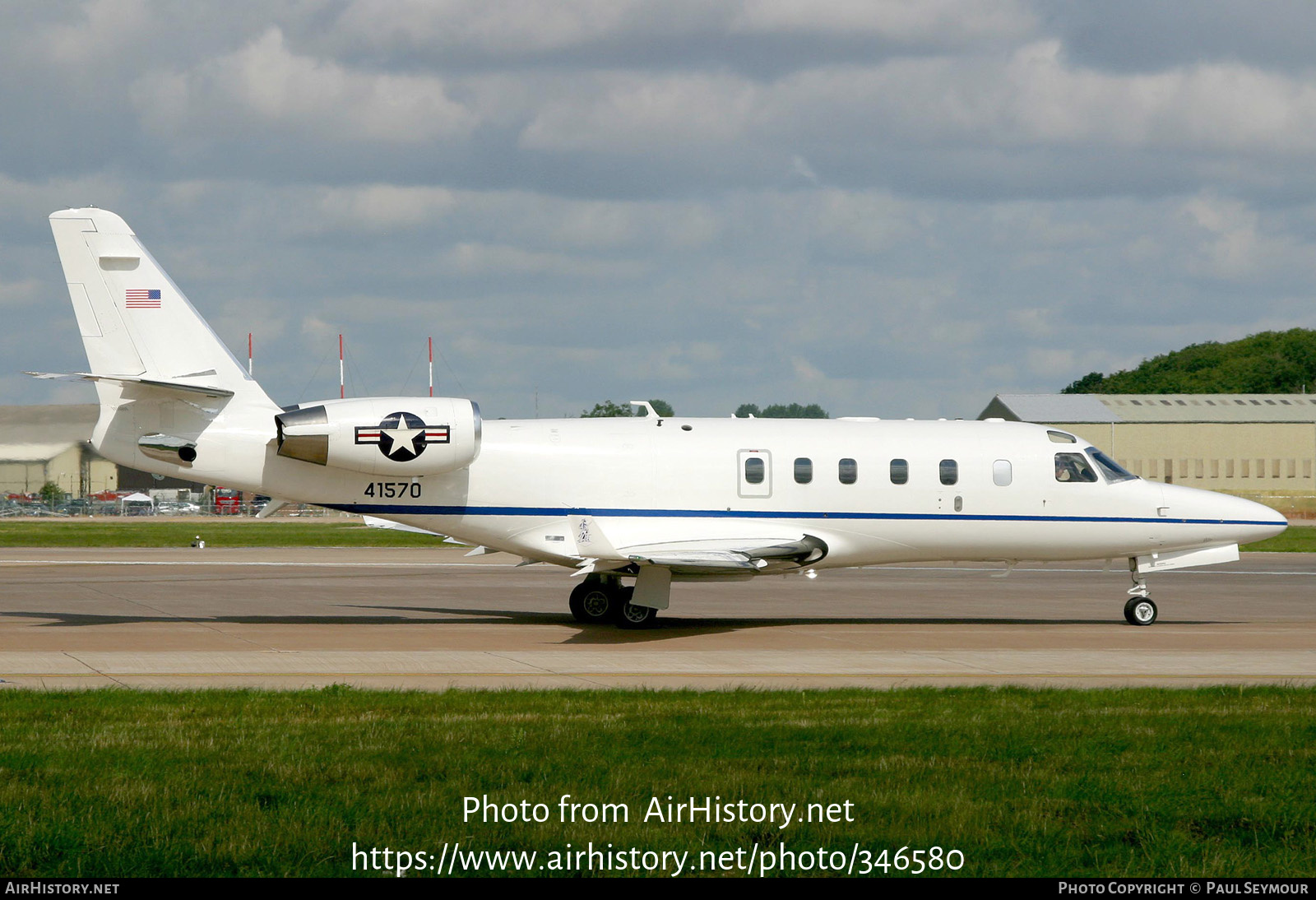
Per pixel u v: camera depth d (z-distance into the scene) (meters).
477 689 55.81
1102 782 38.94
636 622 84.88
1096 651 74.12
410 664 65.88
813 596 112.25
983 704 52.28
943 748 43.41
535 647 73.75
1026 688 57.16
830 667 66.12
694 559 76.50
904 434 89.25
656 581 82.50
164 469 83.31
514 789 37.47
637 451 85.44
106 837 32.53
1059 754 42.59
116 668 63.47
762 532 85.94
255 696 52.97
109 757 40.69
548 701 52.16
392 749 42.22
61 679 59.66
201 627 83.94
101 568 141.75
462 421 82.38
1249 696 54.97
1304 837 34.06
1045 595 115.00
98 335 82.50
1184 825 35.00
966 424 91.38
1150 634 83.75
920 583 127.56
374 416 81.44
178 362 83.06
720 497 85.75
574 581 127.00
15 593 109.31
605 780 38.53
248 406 83.62
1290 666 67.75
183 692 54.03
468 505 84.44
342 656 69.06
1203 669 66.38
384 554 170.25
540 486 84.50
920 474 87.62
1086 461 89.56
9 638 76.19
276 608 98.00
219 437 82.94
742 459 86.06
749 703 52.19
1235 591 121.06
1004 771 40.31
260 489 83.62
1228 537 89.88
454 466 82.69
